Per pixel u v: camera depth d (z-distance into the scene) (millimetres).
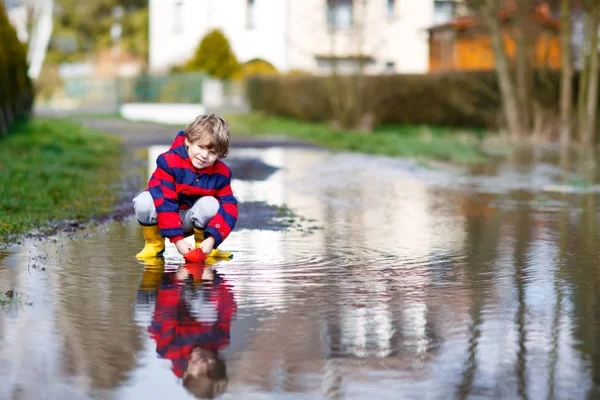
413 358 5594
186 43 67188
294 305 7078
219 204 9219
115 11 100688
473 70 40750
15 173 16484
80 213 12352
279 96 51156
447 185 18250
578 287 7898
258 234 11094
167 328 6293
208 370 5316
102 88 66938
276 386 5031
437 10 62375
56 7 99188
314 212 13500
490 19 36156
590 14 34312
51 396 4844
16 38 29359
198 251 8945
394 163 23672
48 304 7008
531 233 11484
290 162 23344
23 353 5629
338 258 9422
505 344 5934
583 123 34688
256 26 62875
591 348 5836
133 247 9891
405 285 7961
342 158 25141
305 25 61531
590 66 34438
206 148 8914
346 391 4961
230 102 59000
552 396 4895
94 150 24438
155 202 9000
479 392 4957
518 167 23500
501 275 8484
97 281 7973
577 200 15625
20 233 10617
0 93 25359
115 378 5148
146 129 38562
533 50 36906
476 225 12250
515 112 36406
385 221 12586
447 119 43531
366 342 5973
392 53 61656
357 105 43188
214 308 6941
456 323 6520
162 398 4824
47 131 27547
